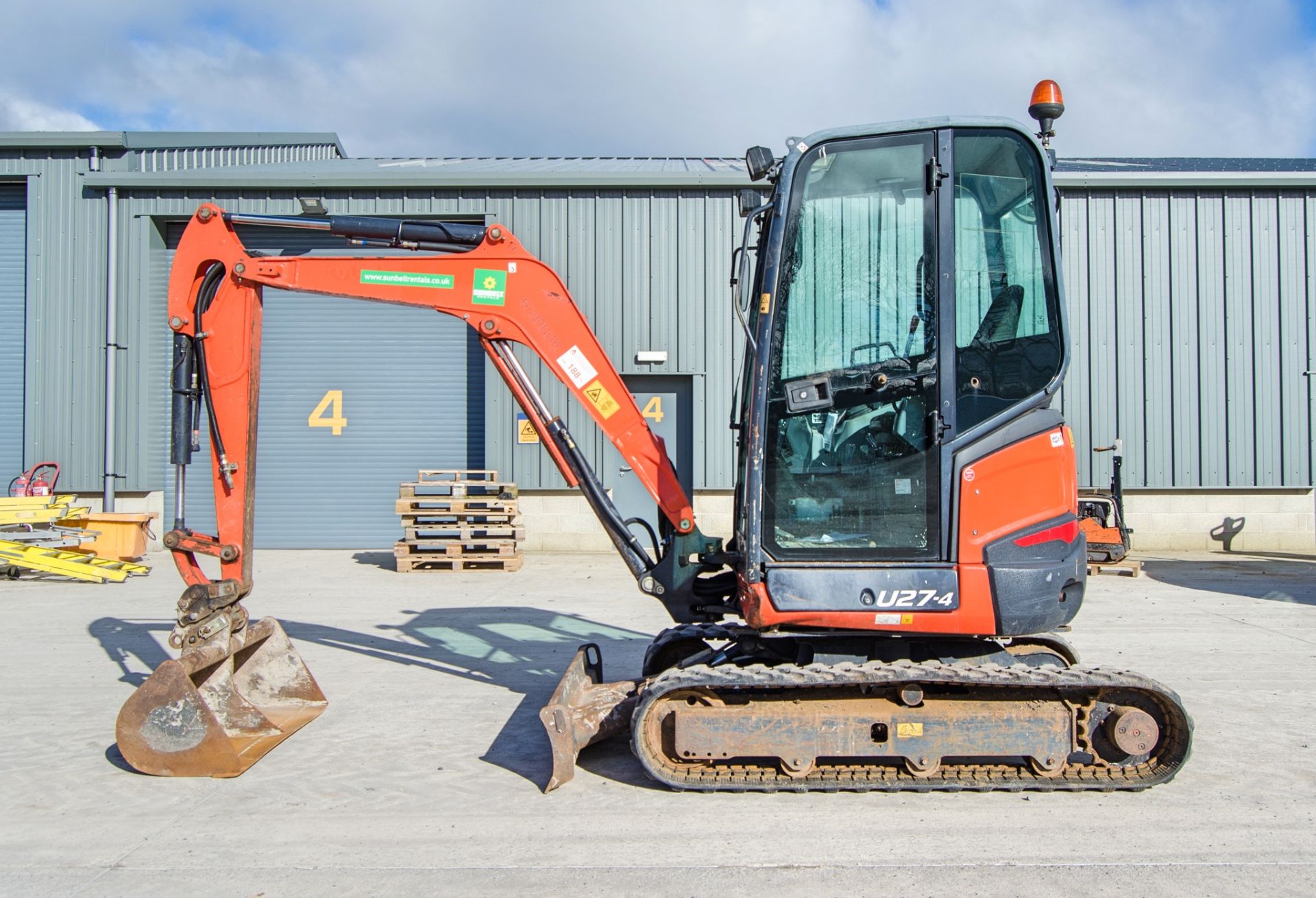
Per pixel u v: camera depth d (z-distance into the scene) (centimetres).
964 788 448
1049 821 424
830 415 463
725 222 1433
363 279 536
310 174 1450
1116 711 452
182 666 496
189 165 1588
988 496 451
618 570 1281
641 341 1438
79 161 1466
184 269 538
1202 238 1430
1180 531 1442
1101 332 1430
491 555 1268
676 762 467
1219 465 1425
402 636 835
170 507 1482
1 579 1171
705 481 1427
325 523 1522
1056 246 460
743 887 361
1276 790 462
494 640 821
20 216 1502
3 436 1492
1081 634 830
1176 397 1428
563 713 463
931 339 457
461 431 1526
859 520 459
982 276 459
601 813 436
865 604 446
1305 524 1435
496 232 530
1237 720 575
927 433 455
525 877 371
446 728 564
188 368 547
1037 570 446
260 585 1146
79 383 1455
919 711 450
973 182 460
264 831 417
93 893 360
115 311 1453
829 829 417
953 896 353
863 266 461
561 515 1446
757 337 465
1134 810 437
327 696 634
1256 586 1117
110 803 450
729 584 529
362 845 402
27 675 695
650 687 455
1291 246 1429
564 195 1441
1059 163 1686
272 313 1520
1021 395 457
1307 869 376
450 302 532
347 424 1524
